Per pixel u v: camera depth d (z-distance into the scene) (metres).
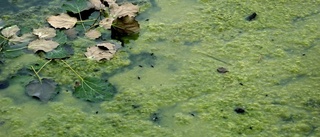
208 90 1.72
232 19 2.01
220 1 2.09
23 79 1.75
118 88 1.72
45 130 1.59
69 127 1.59
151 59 1.83
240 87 1.73
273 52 1.86
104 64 1.81
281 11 2.05
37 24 1.97
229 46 1.89
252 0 2.09
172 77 1.76
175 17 2.02
